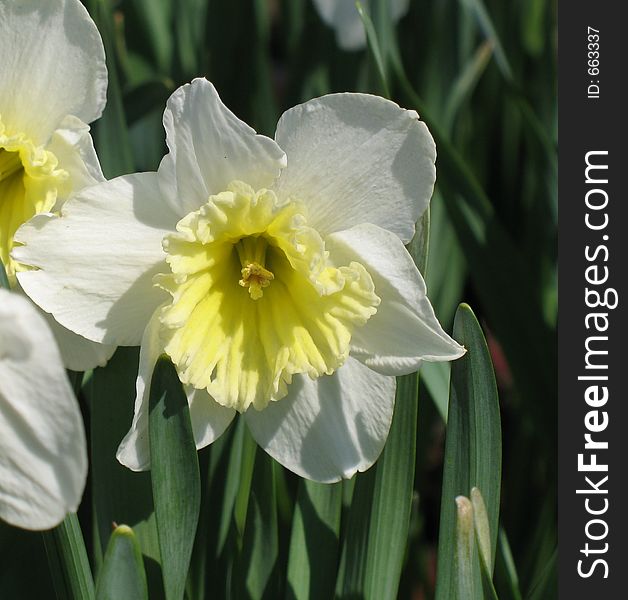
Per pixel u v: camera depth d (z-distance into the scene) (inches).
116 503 20.2
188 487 19.5
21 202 20.5
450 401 20.0
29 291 19.5
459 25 26.9
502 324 24.4
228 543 21.5
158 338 19.7
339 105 19.7
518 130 28.4
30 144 20.2
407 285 19.7
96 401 20.1
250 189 19.7
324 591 20.8
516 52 28.1
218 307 20.3
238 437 21.8
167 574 19.6
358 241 19.9
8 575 21.7
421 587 26.7
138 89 24.4
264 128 26.6
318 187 19.9
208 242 19.9
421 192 19.8
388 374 20.0
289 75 27.0
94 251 19.6
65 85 20.3
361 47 26.5
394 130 19.7
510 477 26.2
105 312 19.7
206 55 25.9
